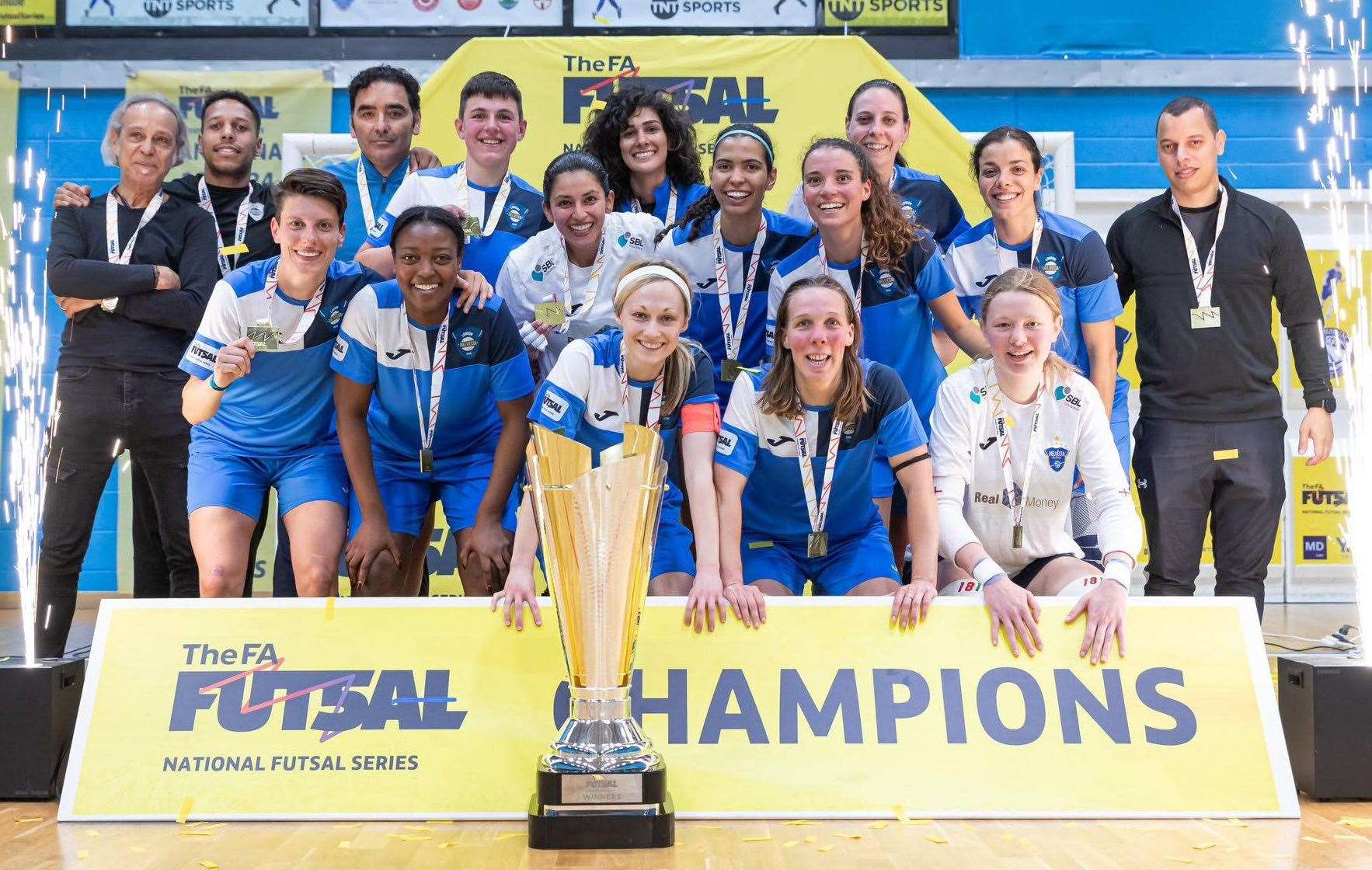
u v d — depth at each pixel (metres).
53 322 6.61
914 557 2.84
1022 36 6.46
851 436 3.02
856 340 2.94
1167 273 3.87
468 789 2.41
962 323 3.64
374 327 3.19
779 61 5.47
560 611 2.27
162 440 3.78
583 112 5.45
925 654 2.57
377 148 4.28
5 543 6.66
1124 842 2.20
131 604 2.60
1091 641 2.57
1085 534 3.47
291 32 6.48
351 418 3.22
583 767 2.17
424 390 3.25
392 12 6.45
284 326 3.22
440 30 6.45
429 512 3.53
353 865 2.04
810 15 6.41
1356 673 2.51
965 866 2.03
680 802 2.39
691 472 2.87
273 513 6.17
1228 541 3.86
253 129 4.20
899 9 6.44
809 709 2.50
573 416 3.02
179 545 3.85
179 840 2.21
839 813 2.38
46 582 3.71
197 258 3.89
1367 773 2.49
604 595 2.24
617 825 2.16
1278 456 3.79
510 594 2.61
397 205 4.14
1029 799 2.40
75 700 2.65
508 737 2.47
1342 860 2.06
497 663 2.55
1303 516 6.72
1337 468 6.68
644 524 2.28
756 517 3.18
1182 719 2.50
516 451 3.25
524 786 2.42
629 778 2.16
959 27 6.46
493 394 3.37
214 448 3.28
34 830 2.29
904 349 3.64
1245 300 3.80
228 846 2.17
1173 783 2.42
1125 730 2.48
